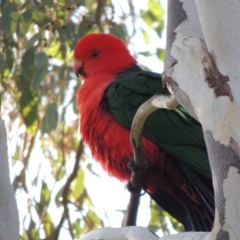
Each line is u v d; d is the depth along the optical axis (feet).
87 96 30.07
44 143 39.34
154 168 28.19
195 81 18.35
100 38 32.71
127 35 40.04
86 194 39.55
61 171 39.19
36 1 36.29
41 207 37.76
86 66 32.55
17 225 19.95
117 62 32.12
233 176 16.79
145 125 28.09
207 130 17.52
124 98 28.71
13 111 39.55
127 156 28.27
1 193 19.97
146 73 30.14
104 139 28.86
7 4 35.37
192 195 27.89
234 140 17.01
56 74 38.86
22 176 37.76
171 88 19.47
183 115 27.91
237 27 17.94
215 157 17.21
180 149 27.53
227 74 17.69
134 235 19.61
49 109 36.22
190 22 20.68
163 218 38.68
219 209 16.80
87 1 43.01
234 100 17.29
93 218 38.58
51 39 37.09
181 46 19.49
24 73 35.91
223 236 16.62
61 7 36.86
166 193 29.27
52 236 37.37
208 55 18.21
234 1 18.08
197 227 28.32
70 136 40.70
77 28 37.22
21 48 37.65
